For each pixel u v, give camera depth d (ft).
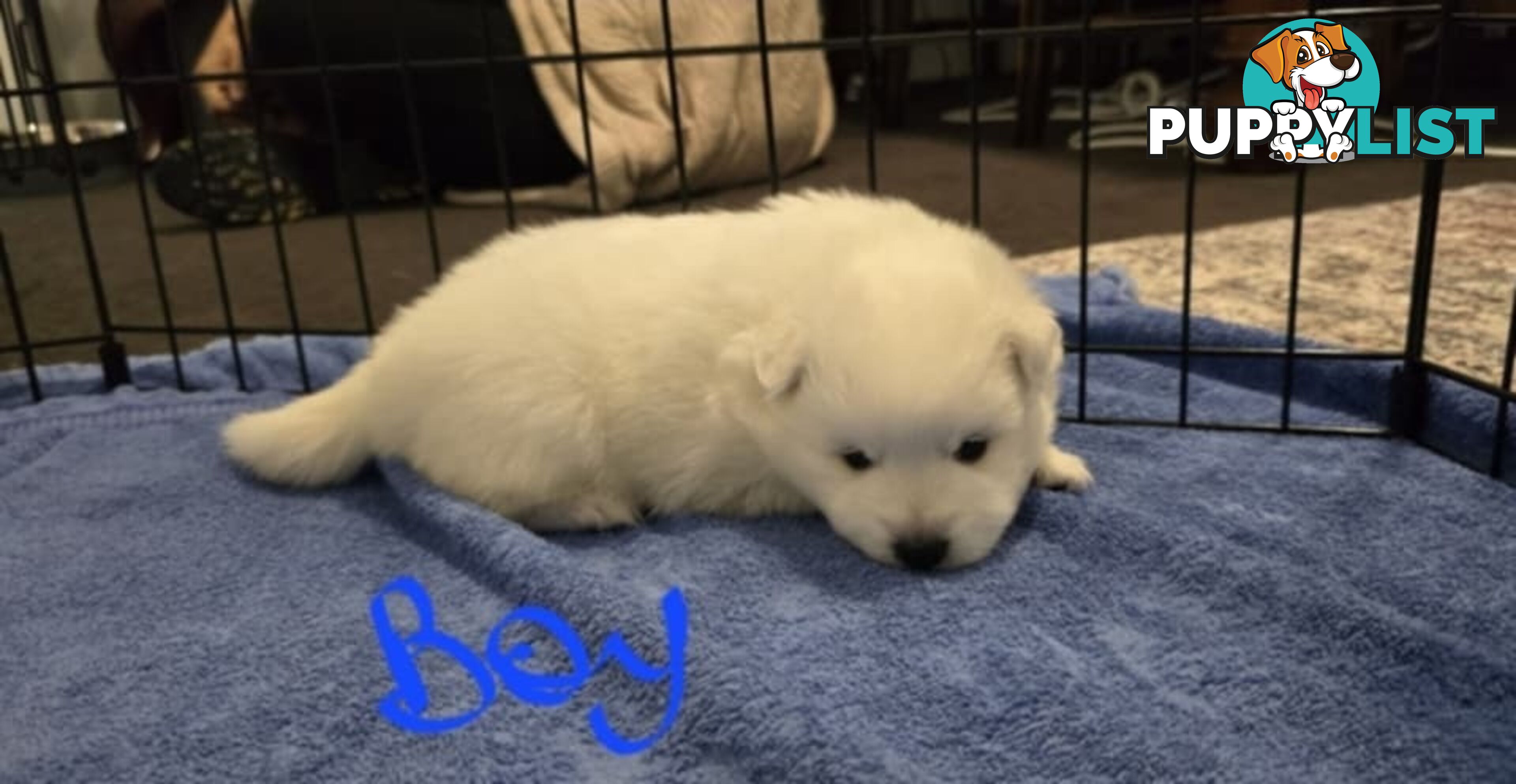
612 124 3.38
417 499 1.36
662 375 1.30
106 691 1.08
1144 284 2.34
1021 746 0.94
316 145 3.58
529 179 3.63
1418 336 1.49
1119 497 1.37
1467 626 1.09
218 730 1.01
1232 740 0.94
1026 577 1.20
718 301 1.31
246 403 1.85
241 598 1.25
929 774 0.90
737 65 3.58
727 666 1.01
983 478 1.18
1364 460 1.46
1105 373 1.83
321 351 2.00
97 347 2.23
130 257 3.02
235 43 3.53
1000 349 1.17
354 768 0.96
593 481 1.36
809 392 1.18
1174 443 1.54
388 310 2.44
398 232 3.22
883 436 1.14
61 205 3.87
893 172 3.80
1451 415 1.46
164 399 1.86
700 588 1.19
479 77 3.41
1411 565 1.20
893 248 1.32
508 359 1.30
